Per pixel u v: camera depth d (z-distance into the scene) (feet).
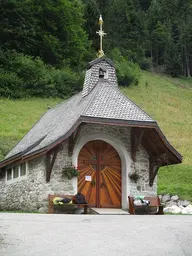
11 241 33.06
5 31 192.54
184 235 36.04
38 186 66.95
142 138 71.10
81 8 251.80
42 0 209.46
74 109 72.54
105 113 65.82
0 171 85.46
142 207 67.72
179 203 84.02
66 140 67.21
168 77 300.40
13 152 87.20
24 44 200.44
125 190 70.13
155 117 178.50
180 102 219.41
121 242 33.12
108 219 49.14
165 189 90.27
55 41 204.33
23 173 73.61
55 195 64.64
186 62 328.90
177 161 71.36
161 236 35.58
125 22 323.37
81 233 36.73
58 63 209.46
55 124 75.00
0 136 121.60
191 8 378.32
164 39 338.75
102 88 72.69
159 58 338.13
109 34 295.69
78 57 217.77
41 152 63.10
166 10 377.09
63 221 45.19
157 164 71.10
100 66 77.25
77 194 64.85
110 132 70.23
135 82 231.30
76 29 225.97
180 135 147.43
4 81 176.14
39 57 197.47
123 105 69.05
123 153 70.64
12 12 195.93
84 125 66.49
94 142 71.10
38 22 208.95
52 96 182.29
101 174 70.85
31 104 168.25
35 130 88.79
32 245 31.78
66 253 29.40
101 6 294.87
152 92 227.40
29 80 182.29
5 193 82.17
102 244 32.32
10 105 162.09
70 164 66.95
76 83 190.19
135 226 41.37
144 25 337.11
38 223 42.39
